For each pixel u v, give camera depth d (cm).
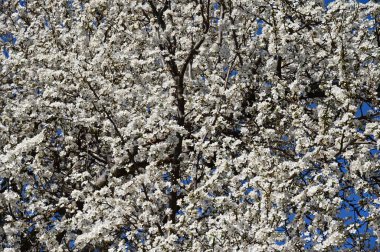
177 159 976
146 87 1133
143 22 1284
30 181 974
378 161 987
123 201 852
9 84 1304
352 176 930
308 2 1244
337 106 1007
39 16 1412
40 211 948
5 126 1073
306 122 976
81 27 1244
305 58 1201
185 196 869
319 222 834
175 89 1084
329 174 885
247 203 893
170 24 1216
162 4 1292
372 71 1118
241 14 1209
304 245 820
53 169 1078
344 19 1166
